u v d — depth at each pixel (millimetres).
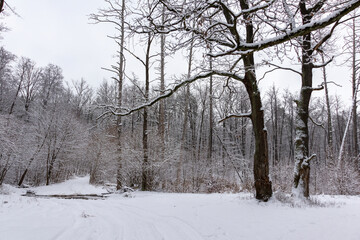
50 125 24000
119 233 4719
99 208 7879
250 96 7707
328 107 20469
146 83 12977
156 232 4750
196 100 30922
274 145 31312
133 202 8945
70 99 39344
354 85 17234
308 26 2965
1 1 5309
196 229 4770
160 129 16109
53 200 10180
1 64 30531
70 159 27641
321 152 38656
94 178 22906
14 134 20109
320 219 4895
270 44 3207
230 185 15531
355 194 13102
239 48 3334
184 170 16734
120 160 14555
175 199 8961
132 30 4320
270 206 6418
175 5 3859
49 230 4641
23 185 21609
